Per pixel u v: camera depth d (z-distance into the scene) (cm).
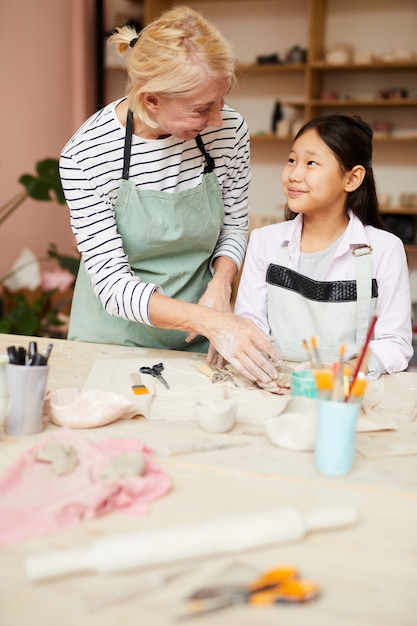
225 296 175
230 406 124
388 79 488
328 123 166
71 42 500
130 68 143
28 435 121
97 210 163
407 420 135
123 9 530
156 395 143
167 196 167
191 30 136
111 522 92
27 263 371
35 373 119
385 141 496
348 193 173
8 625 71
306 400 123
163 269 180
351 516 92
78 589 77
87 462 106
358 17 487
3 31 432
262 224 488
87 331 190
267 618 73
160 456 113
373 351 162
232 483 104
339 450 107
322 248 176
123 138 161
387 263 170
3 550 85
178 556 82
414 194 482
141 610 74
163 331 186
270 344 150
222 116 173
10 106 444
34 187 342
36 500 96
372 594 78
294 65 477
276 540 86
